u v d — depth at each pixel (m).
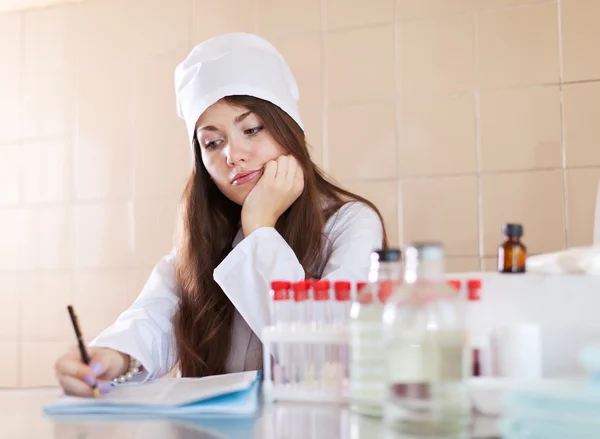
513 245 0.95
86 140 2.59
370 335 0.77
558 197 2.01
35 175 2.65
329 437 0.65
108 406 0.85
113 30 2.58
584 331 0.81
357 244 1.48
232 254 1.31
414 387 0.65
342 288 0.89
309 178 1.59
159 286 1.55
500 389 0.72
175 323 1.48
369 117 2.23
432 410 0.64
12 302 2.63
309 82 2.30
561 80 2.02
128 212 2.51
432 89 2.16
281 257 1.29
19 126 2.69
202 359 1.47
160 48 2.51
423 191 2.15
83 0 2.63
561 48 2.03
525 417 0.56
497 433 0.64
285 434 0.67
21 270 2.64
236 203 1.68
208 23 2.45
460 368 0.65
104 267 2.53
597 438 0.53
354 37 2.26
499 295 0.86
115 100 2.56
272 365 0.97
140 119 2.52
